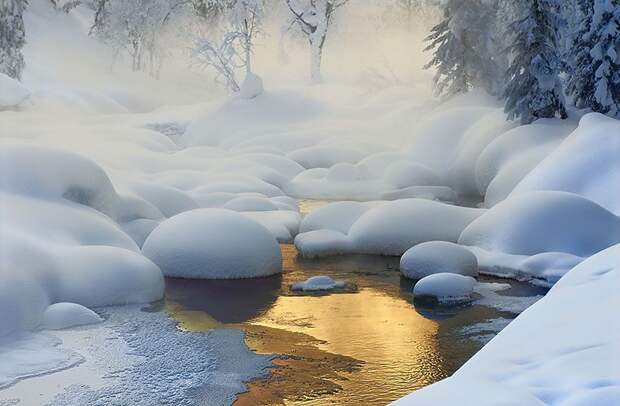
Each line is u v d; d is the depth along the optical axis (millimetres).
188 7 53500
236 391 8070
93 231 12867
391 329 10508
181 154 28031
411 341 9953
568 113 24594
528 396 4070
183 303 11719
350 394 8039
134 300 11469
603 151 18141
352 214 17125
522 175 21016
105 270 11406
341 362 9102
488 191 22000
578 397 3938
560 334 4883
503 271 13781
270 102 38031
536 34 23844
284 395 7988
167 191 17750
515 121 25047
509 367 4520
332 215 17094
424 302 12031
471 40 31641
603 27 23375
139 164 24922
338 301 12070
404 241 15586
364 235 15797
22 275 10211
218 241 13562
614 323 4828
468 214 16109
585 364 4336
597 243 14359
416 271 13602
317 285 12836
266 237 14000
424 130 28766
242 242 13672
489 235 14875
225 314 11180
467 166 25000
